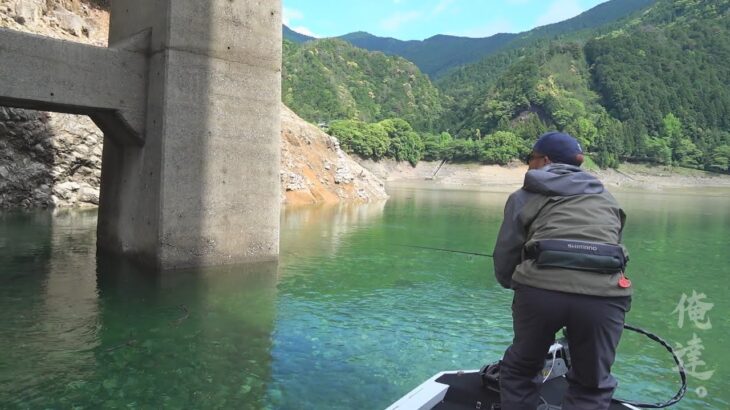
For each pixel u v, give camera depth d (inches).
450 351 265.6
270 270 430.9
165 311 313.6
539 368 127.7
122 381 218.7
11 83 337.7
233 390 213.6
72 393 206.4
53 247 486.6
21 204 767.7
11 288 350.0
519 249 128.0
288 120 1259.8
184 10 382.0
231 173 420.2
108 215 456.4
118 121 392.8
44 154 784.3
